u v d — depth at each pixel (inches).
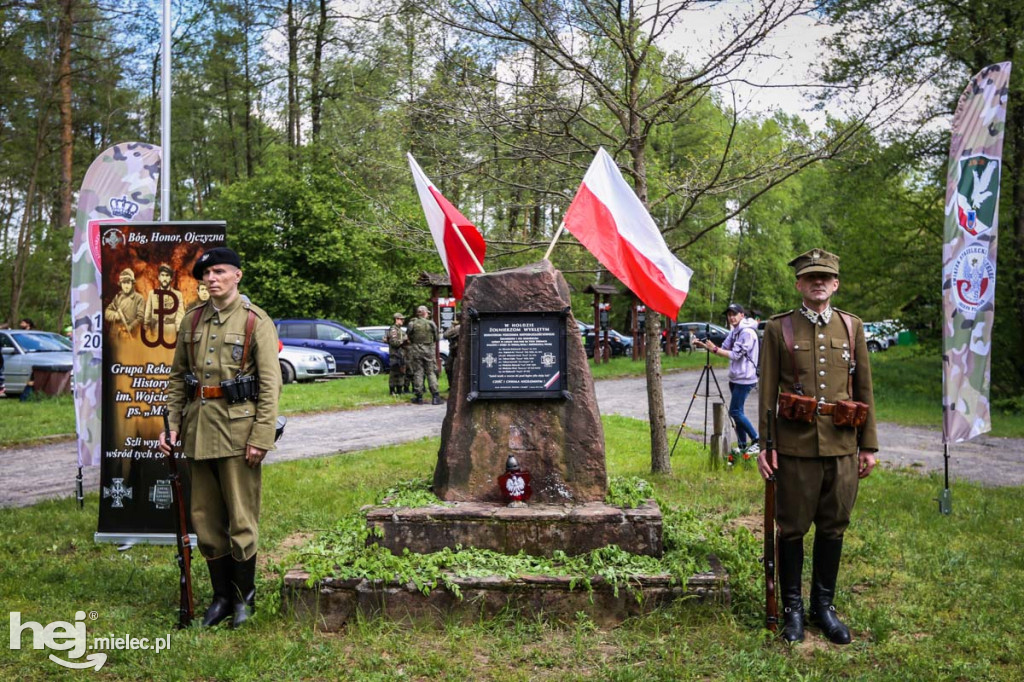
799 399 183.2
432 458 406.9
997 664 168.6
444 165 346.3
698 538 221.0
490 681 160.6
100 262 259.1
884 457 453.1
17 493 346.6
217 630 185.3
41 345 753.6
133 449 258.4
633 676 158.2
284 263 1184.2
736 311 386.3
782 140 332.5
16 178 1346.0
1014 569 231.6
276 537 267.3
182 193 1489.9
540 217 443.2
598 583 187.8
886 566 233.8
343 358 969.5
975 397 300.7
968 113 303.1
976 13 639.8
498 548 201.8
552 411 214.8
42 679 162.9
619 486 227.9
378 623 186.4
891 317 873.5
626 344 1366.9
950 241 301.3
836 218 886.4
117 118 1342.3
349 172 371.2
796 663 167.8
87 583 218.2
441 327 826.8
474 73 342.6
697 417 610.2
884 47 654.5
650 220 241.0
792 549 187.2
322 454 433.7
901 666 167.2
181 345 199.5
